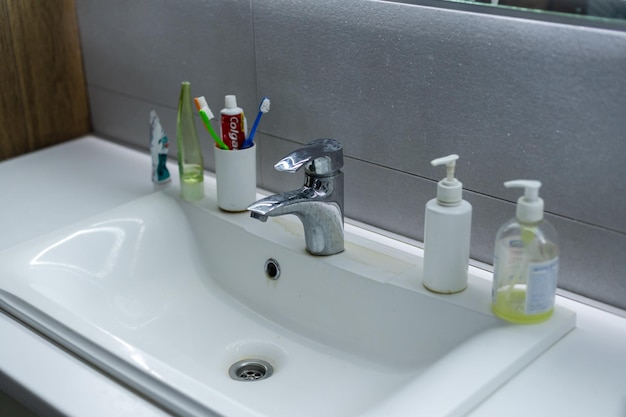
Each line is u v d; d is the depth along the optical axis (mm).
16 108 1748
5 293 1229
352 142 1374
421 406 947
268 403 1153
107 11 1717
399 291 1186
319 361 1246
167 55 1633
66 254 1366
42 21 1744
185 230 1481
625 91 1047
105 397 1031
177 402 994
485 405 976
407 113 1280
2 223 1473
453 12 1170
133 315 1346
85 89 1860
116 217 1444
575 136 1110
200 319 1354
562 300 1186
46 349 1135
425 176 1296
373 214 1397
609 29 1041
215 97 1573
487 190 1228
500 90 1161
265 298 1372
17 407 1140
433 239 1132
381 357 1219
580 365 1044
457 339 1139
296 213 1232
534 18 1099
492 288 1109
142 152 1794
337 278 1254
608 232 1127
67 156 1775
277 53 1426
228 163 1391
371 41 1283
